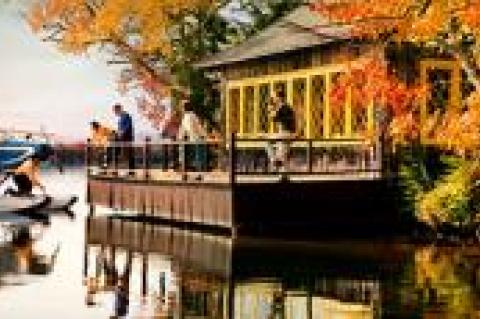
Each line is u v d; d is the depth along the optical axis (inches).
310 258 848.3
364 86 953.5
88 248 979.9
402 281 722.8
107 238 1064.8
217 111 1737.2
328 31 1138.7
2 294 706.8
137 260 872.9
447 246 933.2
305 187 1023.0
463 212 959.6
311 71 1182.9
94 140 1346.0
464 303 627.2
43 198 1470.2
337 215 1032.8
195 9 1742.1
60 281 768.9
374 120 1064.2
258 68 1302.9
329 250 896.9
